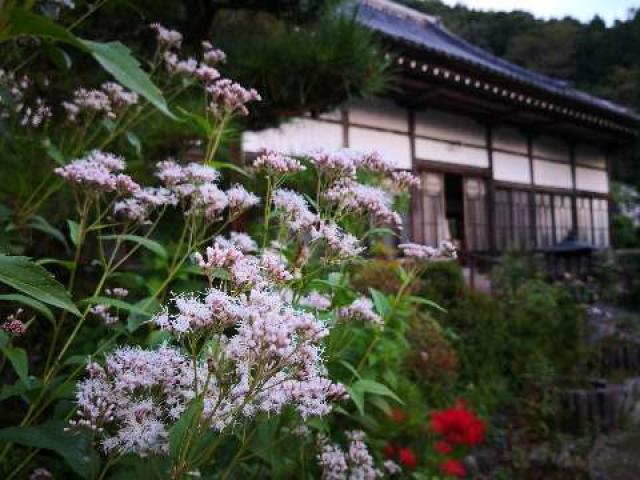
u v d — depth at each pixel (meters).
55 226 2.51
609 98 26.25
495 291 8.95
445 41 17.67
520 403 5.24
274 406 1.28
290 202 1.96
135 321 1.66
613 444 5.01
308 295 2.11
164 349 1.29
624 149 16.45
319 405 1.42
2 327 1.57
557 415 5.16
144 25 3.43
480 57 17.70
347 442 2.44
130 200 1.93
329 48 3.40
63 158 2.11
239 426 1.43
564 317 7.08
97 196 1.84
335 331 2.03
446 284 6.97
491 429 4.50
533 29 31.78
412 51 8.37
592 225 15.91
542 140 14.38
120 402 1.24
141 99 2.64
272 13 3.77
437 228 11.23
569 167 15.16
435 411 3.41
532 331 6.55
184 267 2.00
